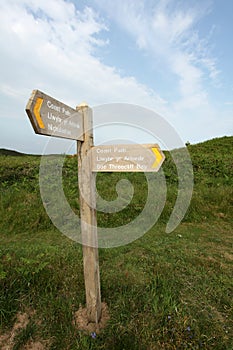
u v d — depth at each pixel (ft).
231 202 17.85
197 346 5.61
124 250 11.47
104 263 10.09
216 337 5.95
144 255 10.94
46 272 8.34
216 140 54.44
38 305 7.08
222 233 14.23
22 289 7.55
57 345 5.81
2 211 15.51
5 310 6.72
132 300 7.13
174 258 10.62
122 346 5.61
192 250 11.62
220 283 8.52
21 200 16.79
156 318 6.37
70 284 8.01
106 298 7.44
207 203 17.71
